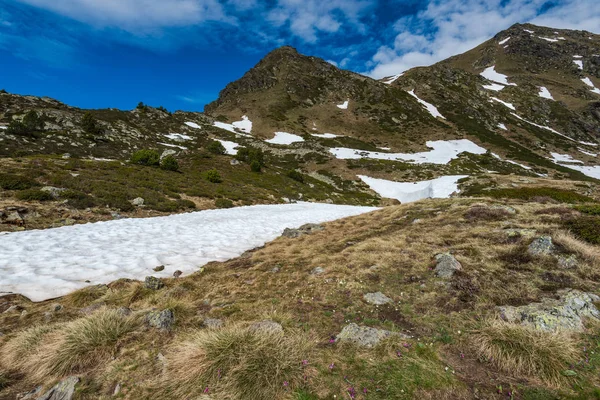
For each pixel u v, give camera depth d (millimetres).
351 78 185125
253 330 5230
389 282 8047
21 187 17891
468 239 11094
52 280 8391
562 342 4559
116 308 6496
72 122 59312
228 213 24828
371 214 22141
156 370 4469
